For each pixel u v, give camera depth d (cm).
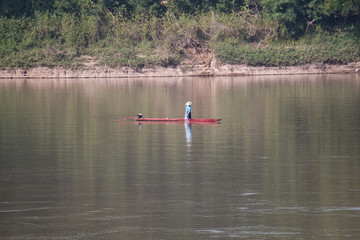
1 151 8938
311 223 5638
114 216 5841
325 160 8175
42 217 5809
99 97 17625
